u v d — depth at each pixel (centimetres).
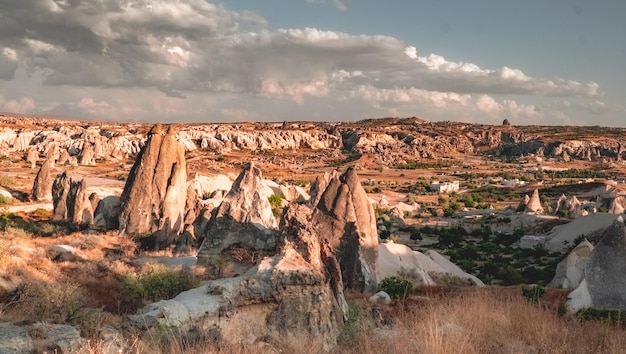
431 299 2022
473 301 1442
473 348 894
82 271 1964
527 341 1035
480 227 7881
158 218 3678
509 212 8962
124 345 913
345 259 2784
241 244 2788
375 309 1595
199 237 3594
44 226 3875
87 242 2933
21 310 1124
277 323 1220
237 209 2894
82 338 956
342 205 2878
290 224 1442
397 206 9844
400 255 3638
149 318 1124
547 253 5934
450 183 14000
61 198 4572
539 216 7638
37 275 1655
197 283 1772
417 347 874
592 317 1698
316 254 1364
